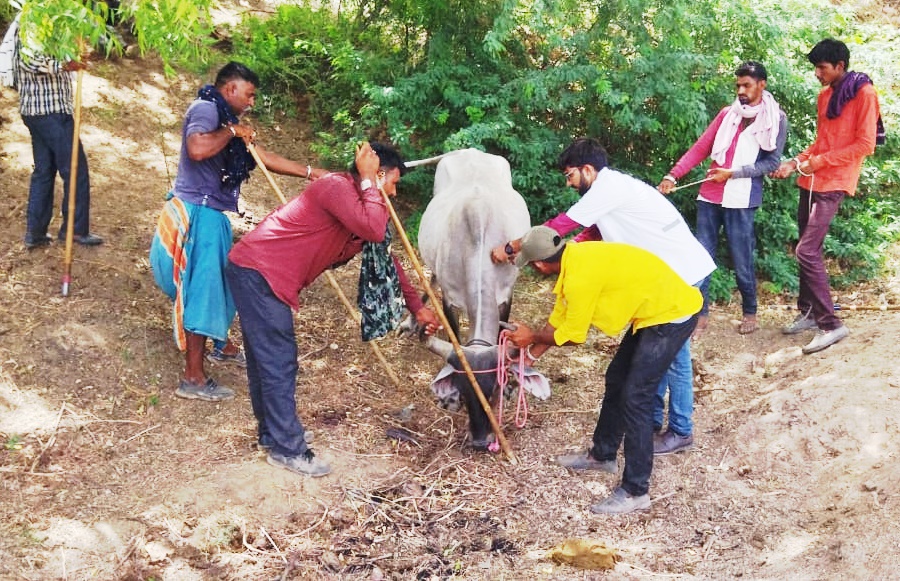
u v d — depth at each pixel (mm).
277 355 4488
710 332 6609
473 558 4164
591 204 4375
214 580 3918
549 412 5523
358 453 4918
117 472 4574
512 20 7203
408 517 4445
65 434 4777
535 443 5160
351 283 6855
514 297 7051
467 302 5059
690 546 4281
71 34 4441
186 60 5000
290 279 4414
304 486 4559
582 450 5082
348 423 5199
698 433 5289
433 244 5543
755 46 7848
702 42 7801
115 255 6223
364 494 4574
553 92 7648
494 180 5832
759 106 6023
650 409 4410
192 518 4242
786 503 4566
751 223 6266
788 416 5168
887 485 4363
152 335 5605
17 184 6773
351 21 8945
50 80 5680
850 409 5047
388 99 7457
